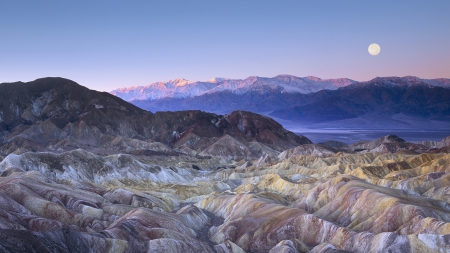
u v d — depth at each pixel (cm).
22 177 13625
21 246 7438
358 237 9706
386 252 8856
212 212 15212
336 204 12481
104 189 15950
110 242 8738
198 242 9950
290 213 11606
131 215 11394
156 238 9738
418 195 13312
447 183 14812
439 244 8594
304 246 10088
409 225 9988
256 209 12975
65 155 19900
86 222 10912
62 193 12706
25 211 10844
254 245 11069
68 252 8019
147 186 19688
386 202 11150
